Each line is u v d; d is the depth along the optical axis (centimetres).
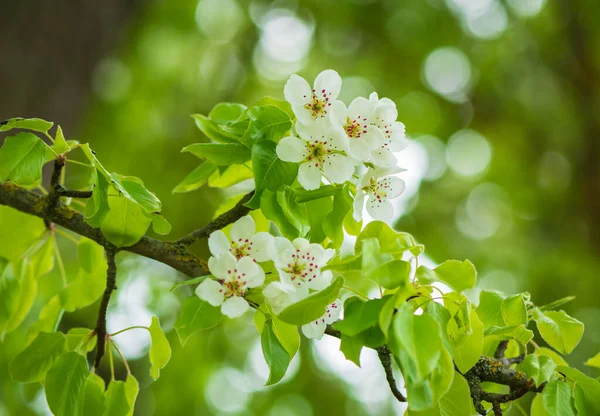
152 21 955
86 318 781
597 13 1002
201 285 185
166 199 961
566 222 1000
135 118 993
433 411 192
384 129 202
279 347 199
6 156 199
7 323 265
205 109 1050
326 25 1072
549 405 196
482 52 1064
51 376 210
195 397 859
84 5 460
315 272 187
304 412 943
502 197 1075
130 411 218
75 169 862
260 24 1101
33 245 264
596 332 888
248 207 206
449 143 1118
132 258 852
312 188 195
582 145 1002
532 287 930
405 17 1045
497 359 226
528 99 1055
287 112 225
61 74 442
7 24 414
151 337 217
